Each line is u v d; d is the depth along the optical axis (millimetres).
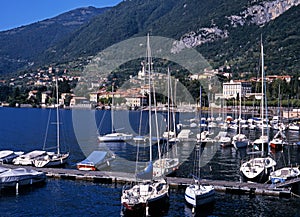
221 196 43250
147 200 36906
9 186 45594
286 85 173250
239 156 69500
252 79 198500
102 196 43375
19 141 94438
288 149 75250
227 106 155750
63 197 43000
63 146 84750
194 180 46625
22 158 58375
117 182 48656
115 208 39719
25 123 146250
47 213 38344
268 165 52188
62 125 136500
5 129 123938
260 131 110438
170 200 41750
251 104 158000
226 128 108312
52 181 49219
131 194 38156
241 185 45500
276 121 123062
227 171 56625
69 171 52281
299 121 133250
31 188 46281
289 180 47188
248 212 38594
